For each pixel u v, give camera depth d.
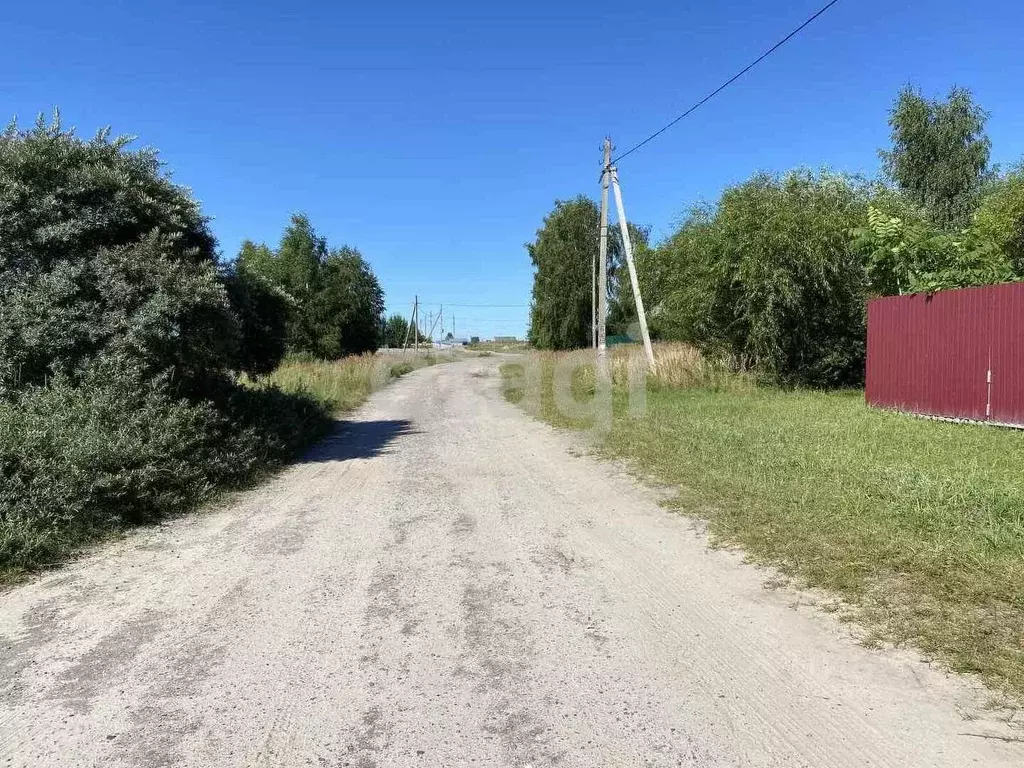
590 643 3.75
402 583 4.74
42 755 2.79
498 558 5.26
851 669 3.38
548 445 10.66
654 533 5.76
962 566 4.42
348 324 42.50
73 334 7.45
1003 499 5.55
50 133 8.30
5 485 5.44
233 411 9.33
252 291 10.82
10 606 4.41
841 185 20.34
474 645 3.75
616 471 8.34
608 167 19.38
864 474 6.81
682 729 2.91
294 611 4.26
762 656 3.54
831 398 14.66
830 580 4.41
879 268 15.62
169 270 7.99
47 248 7.88
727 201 17.89
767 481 6.85
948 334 11.14
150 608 4.34
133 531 6.11
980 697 3.07
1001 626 3.65
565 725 2.96
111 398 7.01
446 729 2.94
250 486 7.99
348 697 3.22
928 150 27.39
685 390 16.48
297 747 2.83
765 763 2.67
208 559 5.32
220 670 3.50
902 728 2.87
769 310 16.33
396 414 16.02
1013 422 9.98
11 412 6.29
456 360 44.72
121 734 2.93
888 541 4.91
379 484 8.09
